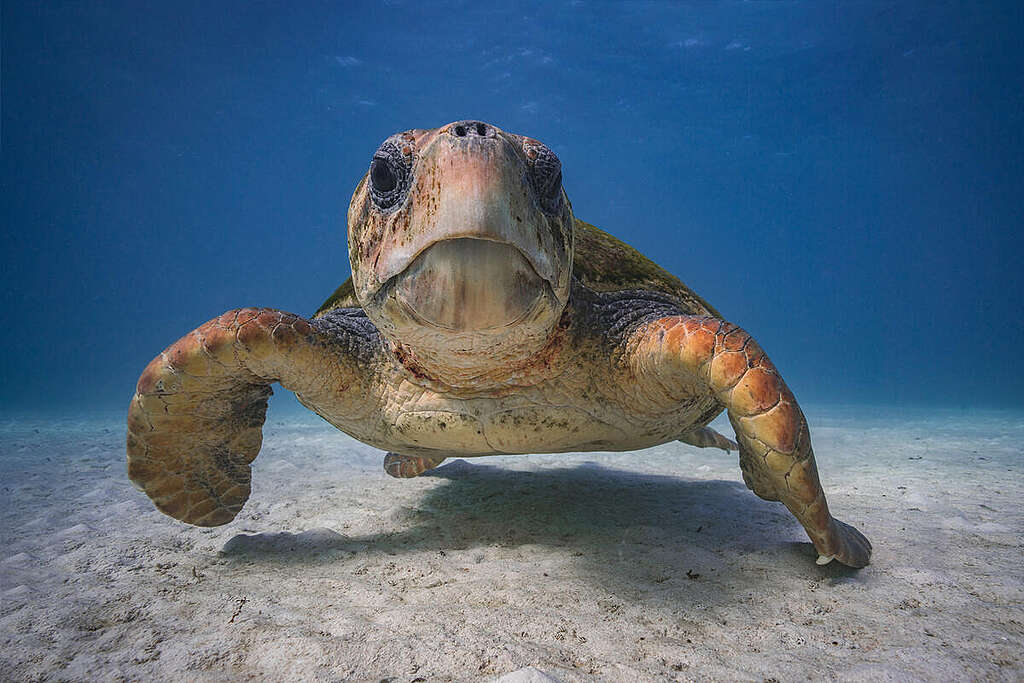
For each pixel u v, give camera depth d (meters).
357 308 0.77
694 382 0.56
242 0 9.34
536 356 0.59
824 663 0.39
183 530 0.78
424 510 0.86
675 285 0.83
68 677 0.39
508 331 0.50
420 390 0.63
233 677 0.38
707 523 0.75
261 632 0.44
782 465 0.49
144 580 0.58
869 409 4.78
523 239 0.42
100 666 0.40
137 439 0.62
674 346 0.52
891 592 0.52
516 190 0.42
